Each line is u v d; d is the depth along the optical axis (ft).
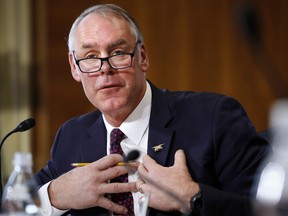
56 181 10.28
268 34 26.00
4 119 23.86
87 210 10.24
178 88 25.70
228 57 25.61
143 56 10.84
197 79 25.72
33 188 8.45
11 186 8.38
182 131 10.48
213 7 25.61
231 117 10.43
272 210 5.41
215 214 9.11
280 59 26.03
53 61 24.06
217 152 10.22
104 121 11.13
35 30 24.17
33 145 23.95
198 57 25.67
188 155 10.25
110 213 10.16
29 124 9.69
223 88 25.70
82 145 11.22
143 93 10.82
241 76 25.61
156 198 9.40
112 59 10.21
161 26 25.57
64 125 11.90
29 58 24.03
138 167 9.74
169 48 25.63
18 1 23.88
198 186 9.39
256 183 9.69
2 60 23.95
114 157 9.96
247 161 10.07
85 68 10.32
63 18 24.12
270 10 25.96
